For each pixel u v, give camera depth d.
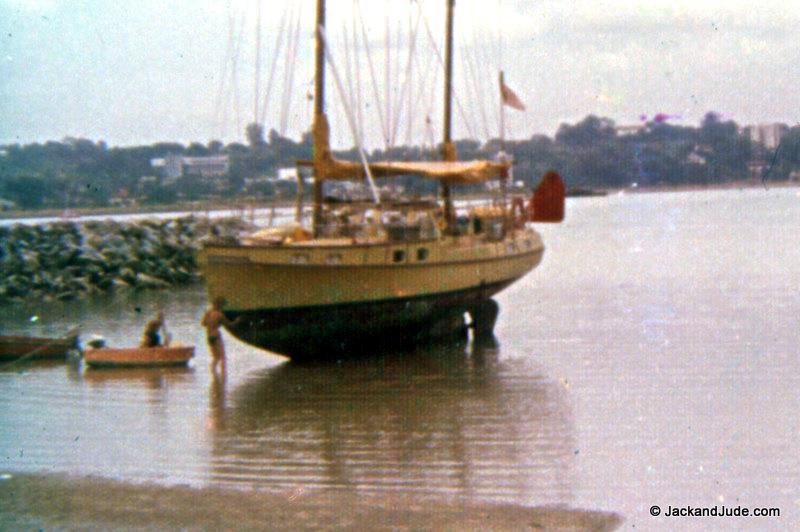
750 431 23.17
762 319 38.94
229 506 18.86
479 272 35.62
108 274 60.56
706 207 144.38
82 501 19.33
